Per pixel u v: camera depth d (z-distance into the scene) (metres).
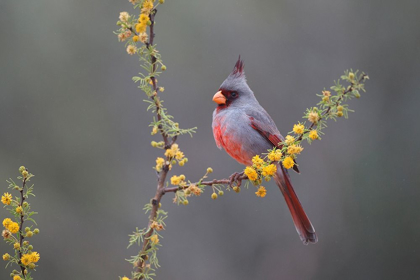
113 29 13.59
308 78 14.37
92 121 13.36
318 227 14.27
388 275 13.75
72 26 13.51
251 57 14.19
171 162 3.67
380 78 14.78
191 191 3.65
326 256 13.93
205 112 13.62
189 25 13.85
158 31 13.65
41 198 12.69
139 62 13.68
